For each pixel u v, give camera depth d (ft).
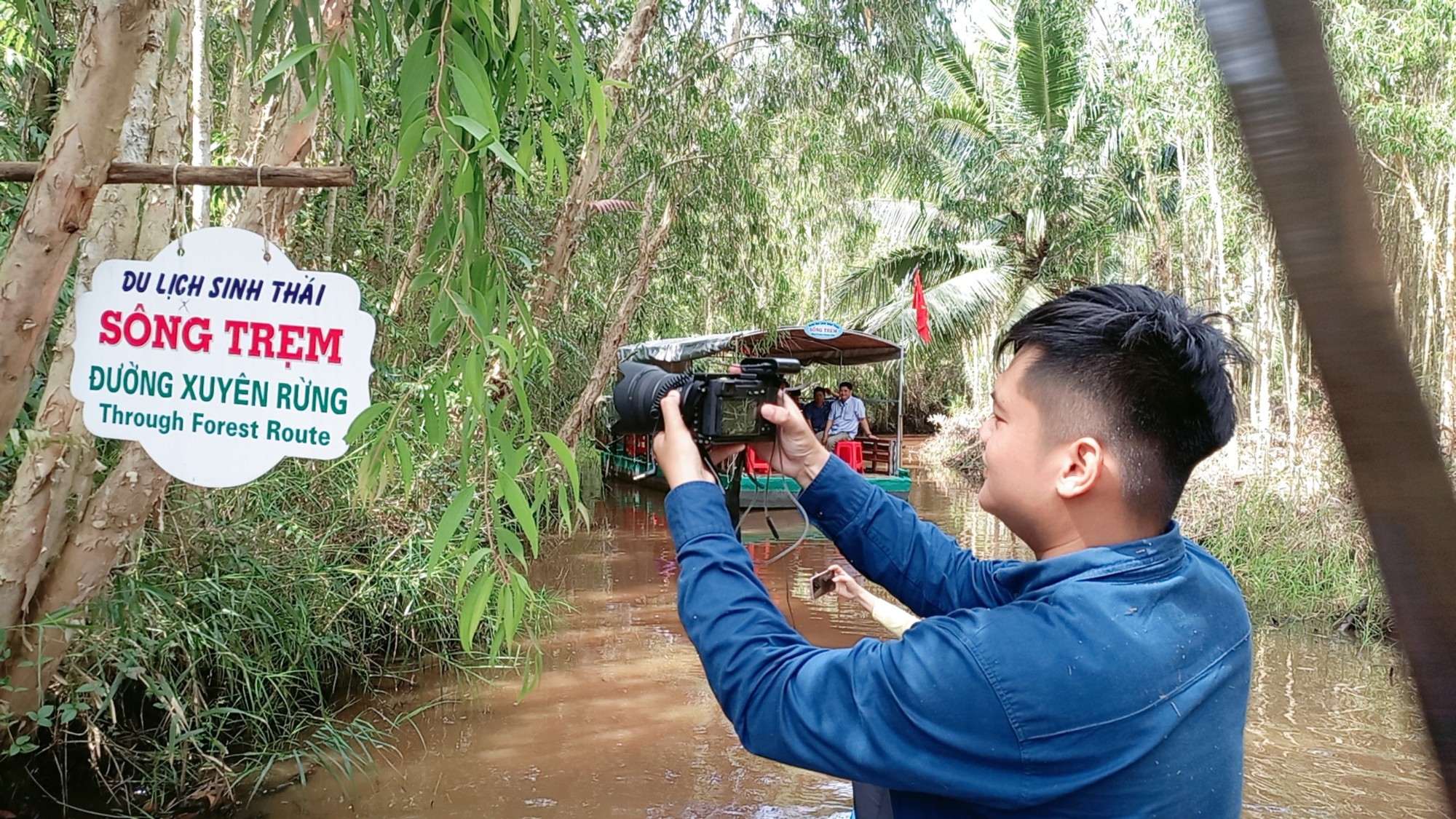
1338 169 1.30
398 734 13.26
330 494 15.38
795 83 25.82
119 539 9.30
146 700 12.34
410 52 4.75
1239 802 3.39
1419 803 11.46
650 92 23.94
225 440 5.93
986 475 3.87
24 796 10.36
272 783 11.46
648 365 5.33
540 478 5.49
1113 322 3.51
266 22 4.94
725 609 3.65
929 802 3.48
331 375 5.96
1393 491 1.25
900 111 27.53
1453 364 19.69
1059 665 3.10
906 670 3.21
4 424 6.28
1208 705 3.28
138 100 8.71
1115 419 3.45
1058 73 46.26
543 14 5.10
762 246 27.81
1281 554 22.53
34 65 12.42
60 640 9.33
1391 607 1.27
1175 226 45.39
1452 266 22.62
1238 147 1.41
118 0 5.57
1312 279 1.30
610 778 11.95
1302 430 25.86
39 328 6.17
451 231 5.26
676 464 4.14
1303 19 1.33
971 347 62.28
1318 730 14.06
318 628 14.29
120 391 5.86
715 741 13.23
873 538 4.95
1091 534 3.56
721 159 25.21
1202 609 3.43
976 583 4.71
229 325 5.90
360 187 17.94
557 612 20.06
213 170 5.93
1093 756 3.06
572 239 21.67
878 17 24.72
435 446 5.53
